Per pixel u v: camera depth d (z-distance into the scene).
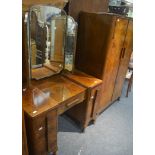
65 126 2.17
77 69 2.18
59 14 1.67
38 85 1.69
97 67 1.96
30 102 1.41
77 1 1.82
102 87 2.07
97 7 2.11
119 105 2.79
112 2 2.57
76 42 2.01
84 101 1.89
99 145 1.94
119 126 2.28
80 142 1.95
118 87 2.62
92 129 2.18
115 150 1.89
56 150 1.66
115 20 1.72
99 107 2.26
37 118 1.28
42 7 1.52
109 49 1.83
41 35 1.61
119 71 2.38
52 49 1.77
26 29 1.40
